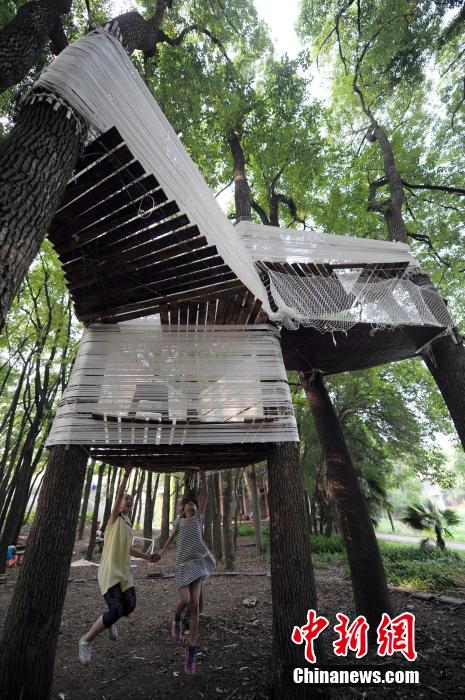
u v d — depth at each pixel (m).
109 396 3.10
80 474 2.90
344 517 4.64
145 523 11.62
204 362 3.36
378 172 8.95
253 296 3.17
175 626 3.37
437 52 7.82
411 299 4.62
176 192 2.29
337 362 5.39
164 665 3.32
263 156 8.34
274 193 8.37
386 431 13.55
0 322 1.54
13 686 2.16
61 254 2.74
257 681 2.96
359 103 9.33
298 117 8.07
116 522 3.31
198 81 7.27
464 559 9.81
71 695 2.84
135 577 7.41
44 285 8.24
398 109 9.35
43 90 2.02
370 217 8.22
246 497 20.33
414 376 11.71
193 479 4.25
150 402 3.13
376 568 4.32
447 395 4.69
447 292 9.40
